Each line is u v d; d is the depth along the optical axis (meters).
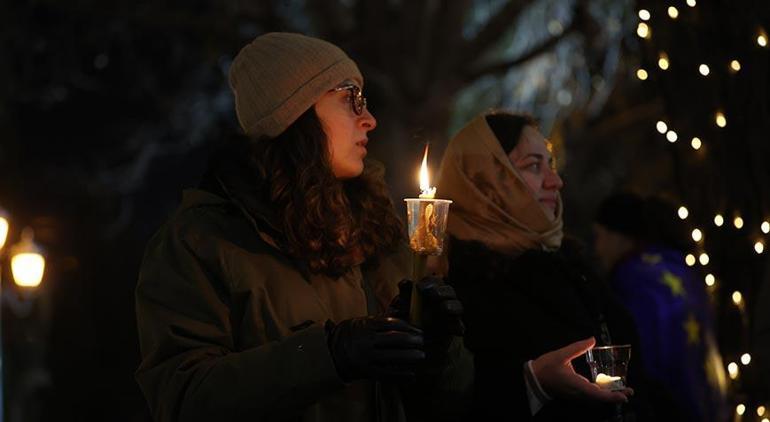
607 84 18.94
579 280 5.71
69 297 23.38
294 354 4.03
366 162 4.79
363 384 4.46
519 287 5.55
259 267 4.34
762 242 6.54
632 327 5.92
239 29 20.27
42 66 23.11
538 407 5.08
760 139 6.58
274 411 4.04
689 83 6.72
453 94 20.22
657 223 7.59
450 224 5.73
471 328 5.49
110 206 26.67
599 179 20.58
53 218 24.84
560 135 19.42
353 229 4.52
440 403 4.71
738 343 6.62
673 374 7.15
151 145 26.03
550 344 5.45
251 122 4.55
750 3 6.57
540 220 5.66
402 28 20.06
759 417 6.38
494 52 22.20
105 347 23.58
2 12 21.83
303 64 4.54
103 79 24.17
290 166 4.44
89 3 20.58
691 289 7.32
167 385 4.16
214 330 4.26
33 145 25.62
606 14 18.62
